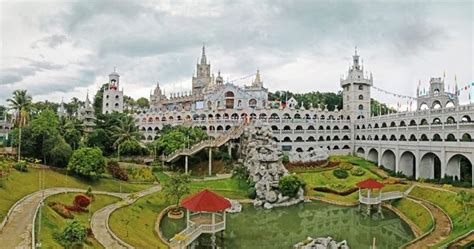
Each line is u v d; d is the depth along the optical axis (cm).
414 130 10269
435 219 6016
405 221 6644
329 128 13650
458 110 9250
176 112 13488
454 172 8862
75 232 3675
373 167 10969
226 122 12425
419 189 7762
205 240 5466
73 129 9312
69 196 5762
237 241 5538
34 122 7875
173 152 9631
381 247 5341
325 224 6581
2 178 5609
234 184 8756
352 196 8238
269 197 7750
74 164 7175
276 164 8550
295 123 13012
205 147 9694
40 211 4147
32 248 3356
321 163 10544
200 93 16662
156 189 7744
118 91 16812
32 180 6234
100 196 6338
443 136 9181
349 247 5309
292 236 5847
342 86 14550
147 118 13950
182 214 6378
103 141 10306
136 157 10250
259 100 14288
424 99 11850
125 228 5050
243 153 10150
